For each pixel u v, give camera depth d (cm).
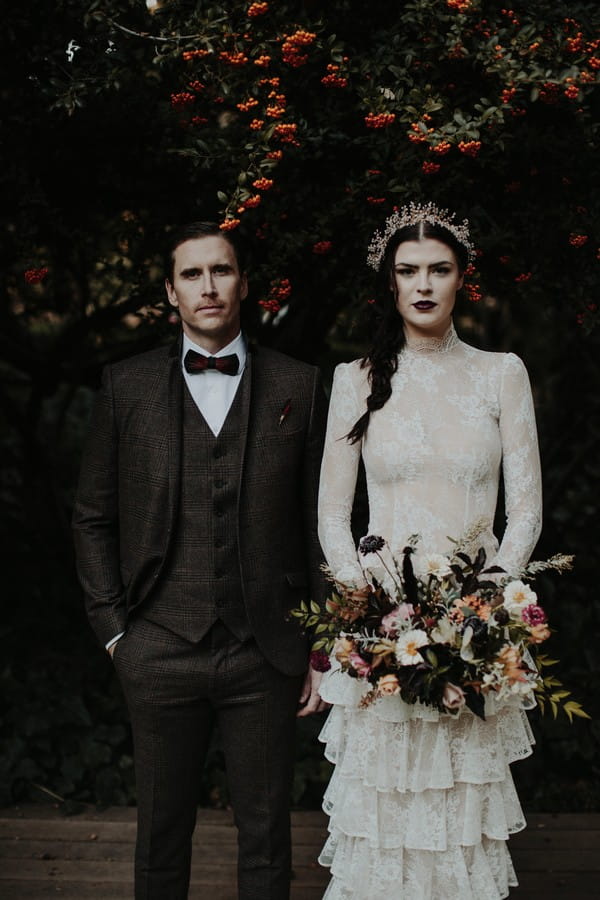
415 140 247
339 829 229
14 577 446
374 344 231
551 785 364
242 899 243
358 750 221
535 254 289
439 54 255
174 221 331
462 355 231
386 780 215
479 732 215
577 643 404
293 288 337
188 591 236
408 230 222
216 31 247
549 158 284
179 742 241
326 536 229
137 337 447
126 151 315
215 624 237
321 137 272
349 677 222
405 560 206
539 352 538
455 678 202
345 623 208
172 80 291
